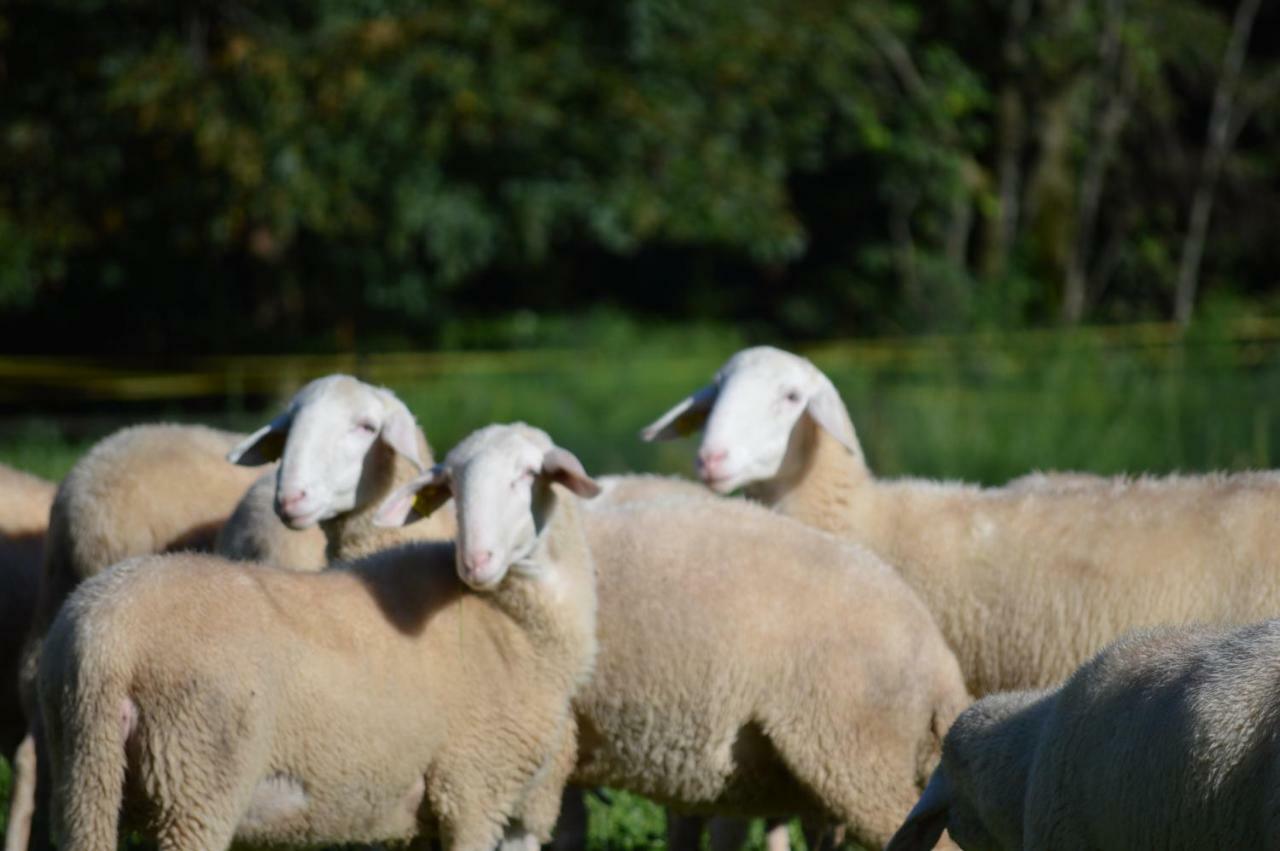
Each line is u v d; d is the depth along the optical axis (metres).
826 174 30.62
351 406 7.45
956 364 21.11
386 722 6.31
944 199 28.47
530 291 30.38
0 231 21.30
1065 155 30.06
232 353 24.55
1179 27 29.30
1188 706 4.70
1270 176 31.62
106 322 26.25
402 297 24.50
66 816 5.82
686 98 23.33
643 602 7.07
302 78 20.73
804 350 24.42
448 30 21.14
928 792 6.09
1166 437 16.03
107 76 21.16
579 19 23.08
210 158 20.30
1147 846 4.82
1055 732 5.29
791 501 8.54
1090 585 7.66
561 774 7.12
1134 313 30.06
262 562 7.10
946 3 29.84
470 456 6.55
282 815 6.16
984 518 8.05
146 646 5.83
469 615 6.66
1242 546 7.46
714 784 7.12
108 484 8.39
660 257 31.70
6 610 8.91
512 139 22.58
